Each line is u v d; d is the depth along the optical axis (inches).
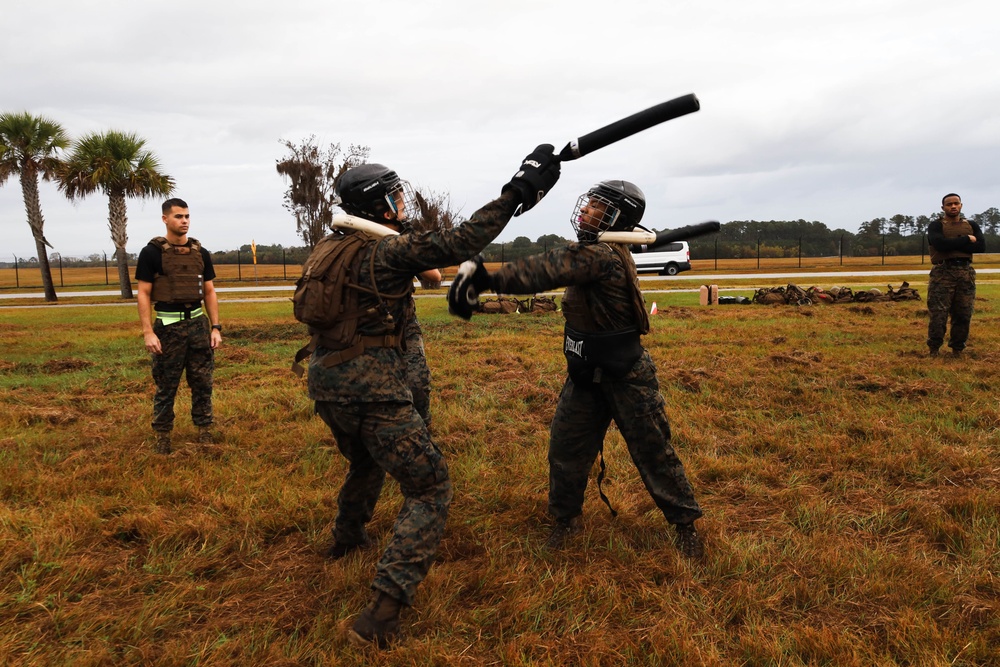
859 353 324.5
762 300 625.3
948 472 159.9
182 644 95.7
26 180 951.0
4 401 258.4
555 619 101.5
